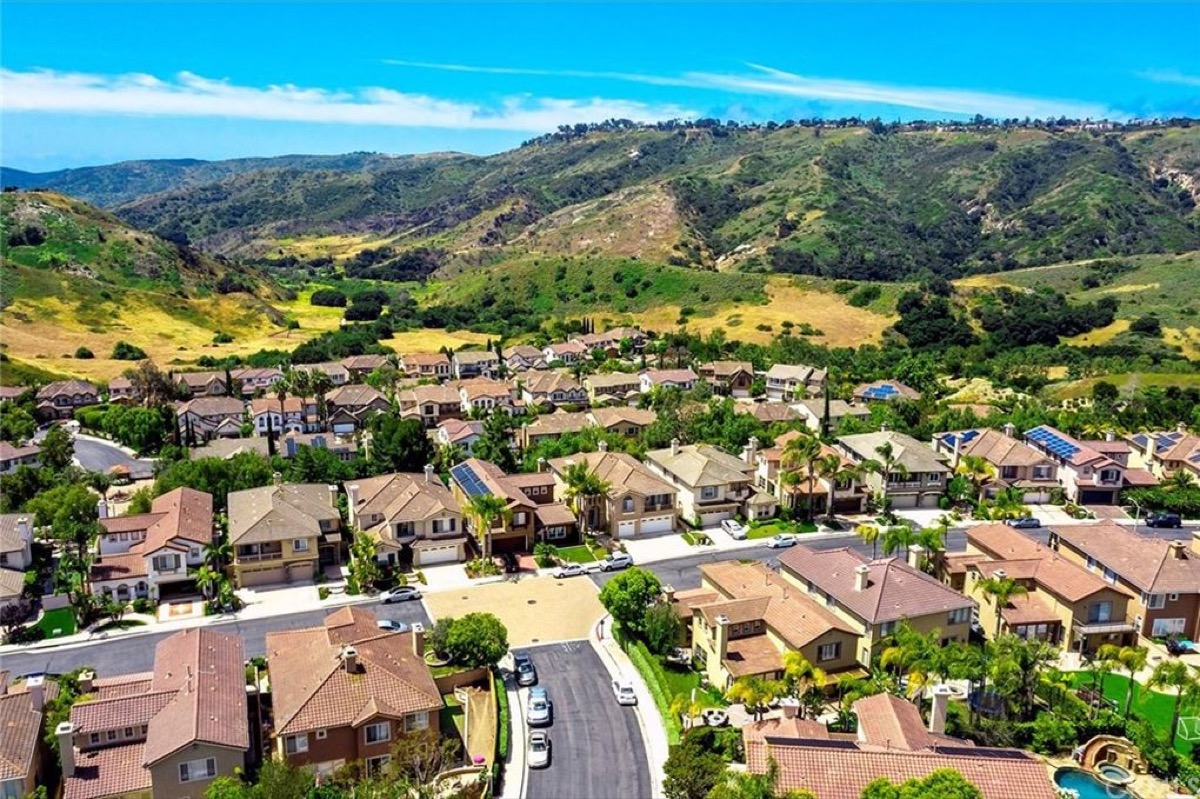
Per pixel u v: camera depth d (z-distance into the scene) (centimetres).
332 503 9800
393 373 19325
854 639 7038
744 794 4647
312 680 5972
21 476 11050
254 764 5809
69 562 8369
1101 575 8344
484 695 6956
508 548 9881
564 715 6725
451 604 8581
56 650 7619
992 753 5056
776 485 11444
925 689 6550
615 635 7875
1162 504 11344
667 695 6831
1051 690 6606
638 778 5972
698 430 13350
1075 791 5769
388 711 5803
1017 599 7919
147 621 8138
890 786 4484
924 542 8344
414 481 10138
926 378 18425
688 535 10288
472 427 13688
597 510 10544
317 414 15400
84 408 16288
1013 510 10756
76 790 5259
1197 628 7781
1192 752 6259
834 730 6159
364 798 5212
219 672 6153
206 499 10006
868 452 11962
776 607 7331
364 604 8556
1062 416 14375
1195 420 14675
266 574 8950
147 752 5375
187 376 17950
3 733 5428
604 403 16488
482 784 5722
